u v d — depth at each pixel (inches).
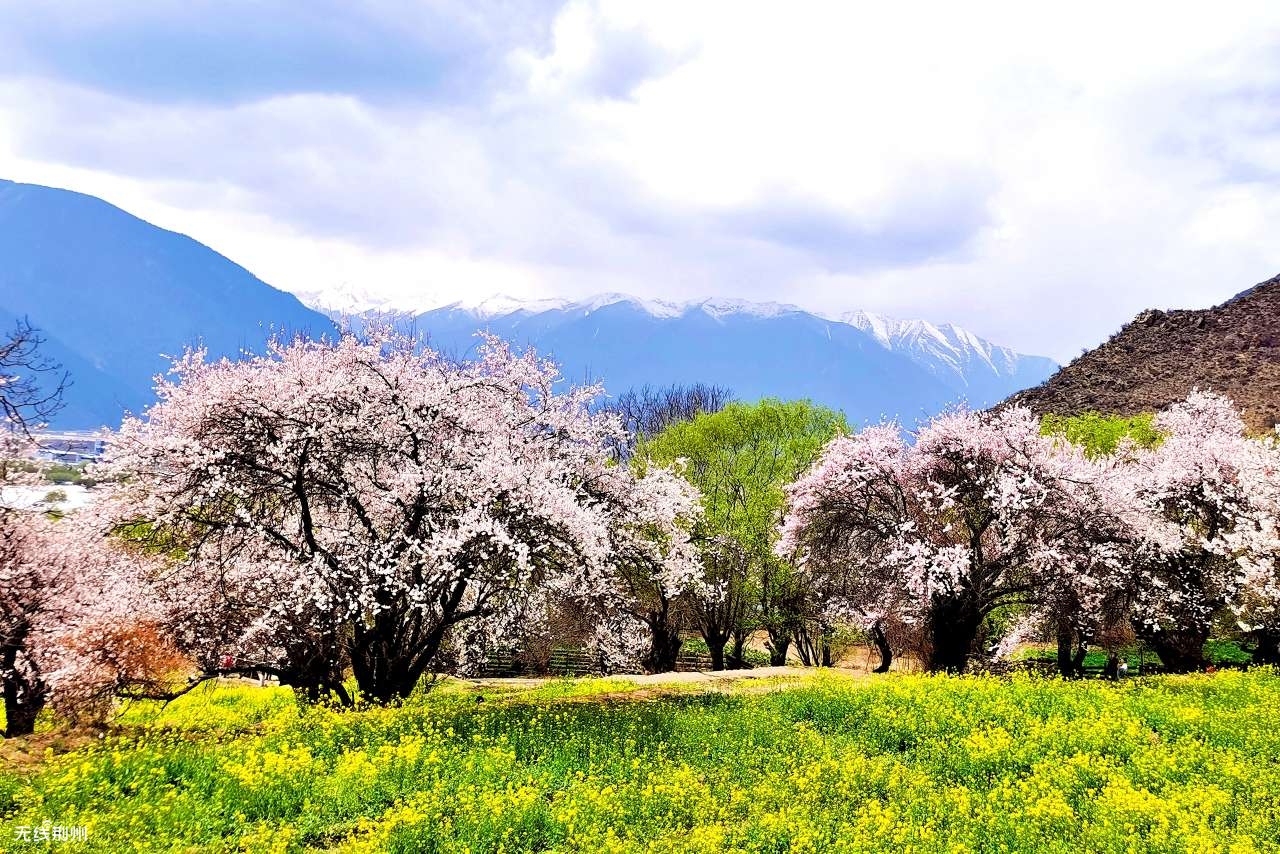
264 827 396.2
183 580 737.0
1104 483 999.6
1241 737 530.3
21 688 705.0
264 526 700.0
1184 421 1421.0
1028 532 989.2
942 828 396.8
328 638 751.1
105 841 366.3
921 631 1113.4
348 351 732.0
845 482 1047.6
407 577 691.4
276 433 690.8
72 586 739.4
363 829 402.6
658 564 941.2
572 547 718.5
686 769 470.6
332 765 500.4
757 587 1373.0
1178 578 1058.1
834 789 450.9
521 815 401.7
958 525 1073.5
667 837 381.7
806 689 772.6
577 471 848.9
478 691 1033.5
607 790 436.8
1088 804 409.4
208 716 794.8
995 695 697.6
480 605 740.0
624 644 1239.5
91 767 483.8
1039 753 514.0
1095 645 1155.9
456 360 837.8
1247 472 1028.5
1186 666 1083.3
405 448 743.7
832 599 1146.7
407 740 522.6
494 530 661.9
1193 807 402.6
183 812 406.9
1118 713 611.2
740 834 388.2
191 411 677.9
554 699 855.7
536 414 855.1
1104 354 3348.9
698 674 1205.1
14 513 690.8
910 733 578.9
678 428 1653.5
